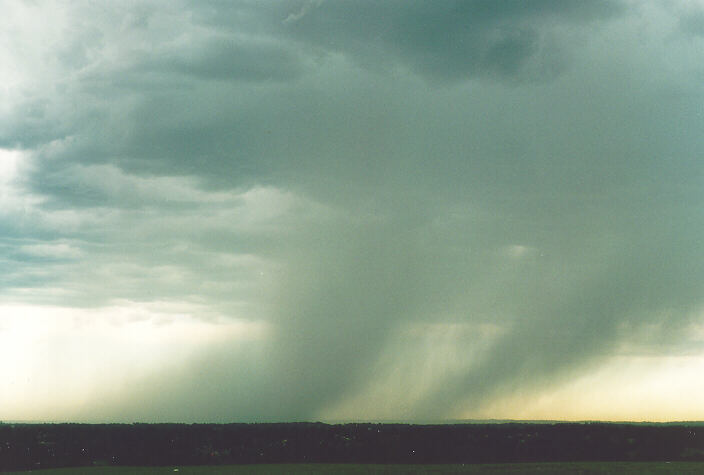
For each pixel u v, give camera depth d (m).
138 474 79.38
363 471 81.00
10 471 85.00
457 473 77.94
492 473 78.06
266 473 78.88
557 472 78.75
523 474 76.56
